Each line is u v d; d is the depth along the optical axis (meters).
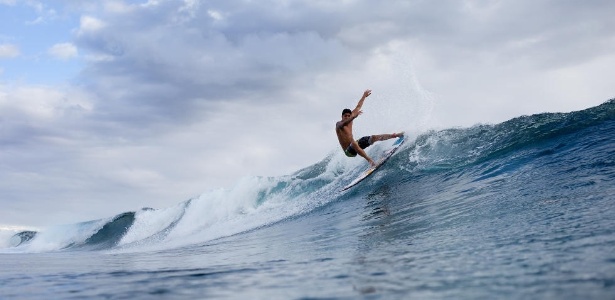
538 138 8.10
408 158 9.91
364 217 7.16
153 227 14.84
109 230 16.47
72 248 15.80
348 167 11.70
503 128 9.25
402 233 4.84
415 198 7.57
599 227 3.05
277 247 5.52
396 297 1.88
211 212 13.05
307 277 2.65
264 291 2.28
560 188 5.26
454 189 7.36
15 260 6.58
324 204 9.62
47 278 3.48
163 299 2.24
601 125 7.57
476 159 8.55
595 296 1.60
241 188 12.88
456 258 2.78
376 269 2.71
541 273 2.06
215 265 3.91
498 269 2.27
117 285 2.86
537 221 3.80
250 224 10.31
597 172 5.55
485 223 4.34
